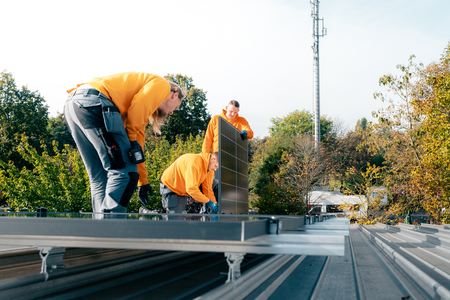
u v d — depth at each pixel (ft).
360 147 47.34
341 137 126.62
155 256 6.89
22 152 28.94
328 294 4.73
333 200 79.36
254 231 3.51
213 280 5.57
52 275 4.38
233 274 3.72
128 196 8.35
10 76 92.43
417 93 42.50
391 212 52.47
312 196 81.51
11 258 5.50
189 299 4.31
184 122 110.63
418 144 44.29
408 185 48.26
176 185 16.58
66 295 4.36
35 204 27.68
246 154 21.67
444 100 33.30
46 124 97.19
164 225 3.47
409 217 50.49
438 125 33.47
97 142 8.08
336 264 7.57
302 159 81.66
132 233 3.57
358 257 9.26
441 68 43.73
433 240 13.52
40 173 29.01
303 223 7.17
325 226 6.83
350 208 55.57
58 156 29.78
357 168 115.75
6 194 27.73
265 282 5.05
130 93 8.91
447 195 36.24
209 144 19.31
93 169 9.02
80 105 8.03
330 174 88.17
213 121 19.21
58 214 5.57
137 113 8.57
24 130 89.15
